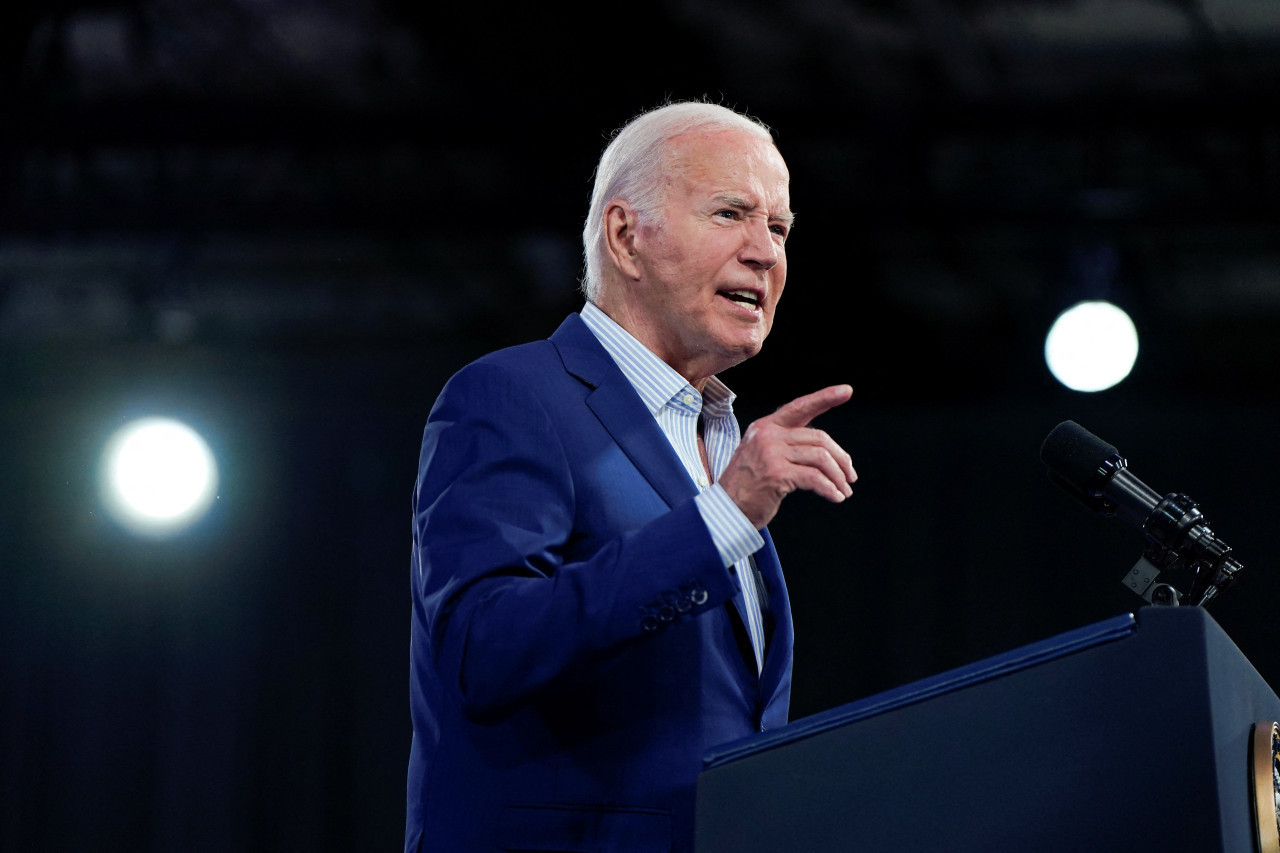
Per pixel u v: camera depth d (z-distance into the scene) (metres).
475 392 3.25
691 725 3.08
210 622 15.05
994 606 14.71
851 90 11.14
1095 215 12.03
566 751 3.05
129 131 11.37
